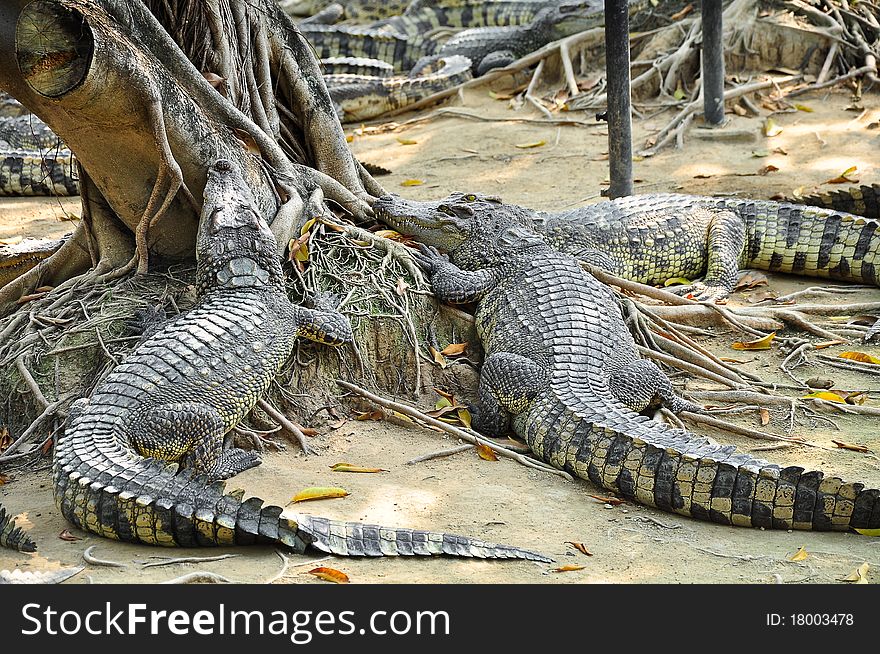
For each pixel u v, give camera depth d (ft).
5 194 35.01
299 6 56.24
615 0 28.27
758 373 21.09
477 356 21.06
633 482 16.01
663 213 26.07
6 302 21.39
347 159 24.49
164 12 21.40
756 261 26.78
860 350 22.03
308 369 19.38
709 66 36.58
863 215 27.99
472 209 22.53
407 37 50.49
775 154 34.32
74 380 18.80
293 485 16.37
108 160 19.90
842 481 14.79
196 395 16.79
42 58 17.71
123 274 20.77
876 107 37.55
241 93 22.53
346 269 20.97
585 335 19.25
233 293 18.83
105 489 14.16
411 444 18.25
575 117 40.24
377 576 13.41
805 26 40.73
